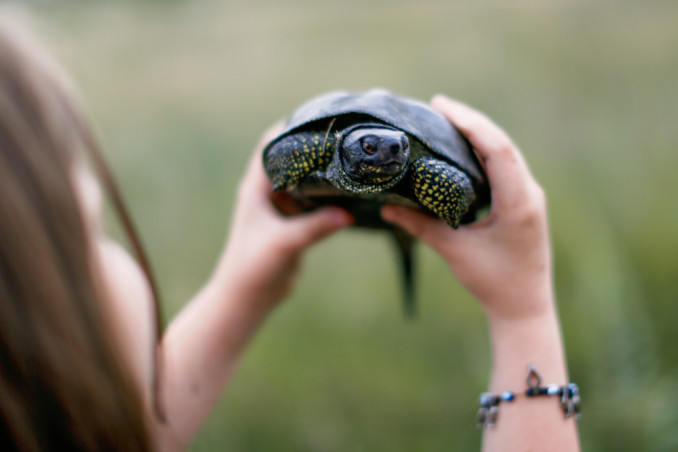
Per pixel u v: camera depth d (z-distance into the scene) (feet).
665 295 2.79
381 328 3.11
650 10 6.33
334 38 7.14
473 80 5.46
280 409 2.71
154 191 4.42
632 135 4.22
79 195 1.75
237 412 2.71
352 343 3.00
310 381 2.81
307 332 3.10
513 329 1.83
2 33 1.65
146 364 1.96
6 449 1.59
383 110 1.78
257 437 2.62
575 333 2.68
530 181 1.86
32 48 1.70
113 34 7.72
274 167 1.85
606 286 2.67
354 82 5.87
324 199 1.97
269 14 8.59
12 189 1.58
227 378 2.10
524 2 7.41
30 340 1.59
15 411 1.58
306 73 6.23
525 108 4.89
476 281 1.85
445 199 1.78
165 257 3.76
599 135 4.32
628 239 3.21
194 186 4.53
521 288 1.82
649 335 2.57
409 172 1.80
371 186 1.79
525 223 1.80
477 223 1.86
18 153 1.60
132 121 5.51
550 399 1.77
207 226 4.05
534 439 1.76
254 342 3.03
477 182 1.85
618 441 2.40
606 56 5.54
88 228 1.80
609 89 4.98
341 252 3.95
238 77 6.42
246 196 2.16
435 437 2.56
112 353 1.71
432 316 3.14
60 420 1.62
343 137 1.78
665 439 2.34
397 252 2.33
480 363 2.76
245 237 2.12
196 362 2.04
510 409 1.78
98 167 1.73
